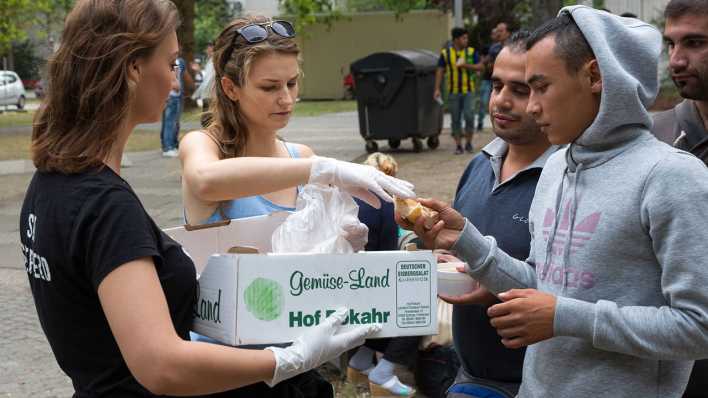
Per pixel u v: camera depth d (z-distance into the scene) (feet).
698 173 6.18
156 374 5.49
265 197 8.62
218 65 8.66
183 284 6.26
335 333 6.36
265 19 8.77
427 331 6.64
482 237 7.64
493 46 46.73
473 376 9.41
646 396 6.56
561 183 7.07
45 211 5.89
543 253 7.14
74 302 5.90
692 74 8.87
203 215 8.34
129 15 5.94
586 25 6.55
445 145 48.88
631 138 6.65
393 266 6.56
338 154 45.78
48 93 6.06
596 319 6.23
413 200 7.50
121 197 5.75
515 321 6.41
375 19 114.11
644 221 6.30
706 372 7.80
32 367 16.39
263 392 7.26
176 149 48.85
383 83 44.14
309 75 117.29
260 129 8.83
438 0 108.88
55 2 72.84
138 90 6.12
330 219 7.23
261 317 6.26
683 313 6.06
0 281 22.59
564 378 6.81
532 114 6.99
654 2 60.39
